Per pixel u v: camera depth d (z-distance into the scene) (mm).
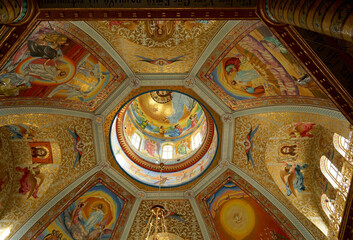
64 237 12992
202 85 11328
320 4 4297
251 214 13438
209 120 13539
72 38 8766
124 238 13781
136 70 10977
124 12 6168
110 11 6125
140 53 10148
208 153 14109
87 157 12836
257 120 11703
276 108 10766
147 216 14102
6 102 9719
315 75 6496
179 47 9867
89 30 8922
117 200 13938
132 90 11602
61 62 9320
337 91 6320
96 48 9523
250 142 12414
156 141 16719
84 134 12328
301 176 12180
